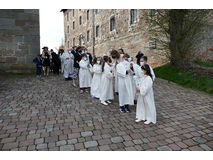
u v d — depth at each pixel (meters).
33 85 7.61
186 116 4.22
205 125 3.70
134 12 14.87
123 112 4.50
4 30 10.35
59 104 5.06
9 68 10.66
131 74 5.21
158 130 3.46
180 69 9.34
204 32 9.77
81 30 26.38
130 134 3.27
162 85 7.84
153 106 3.78
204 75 7.79
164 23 9.31
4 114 4.18
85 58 6.54
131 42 15.12
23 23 10.73
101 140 3.03
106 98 5.22
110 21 18.53
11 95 5.90
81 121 3.86
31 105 4.90
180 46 9.12
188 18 8.79
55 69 11.40
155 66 12.41
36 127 3.50
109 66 5.04
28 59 11.04
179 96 6.04
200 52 9.98
